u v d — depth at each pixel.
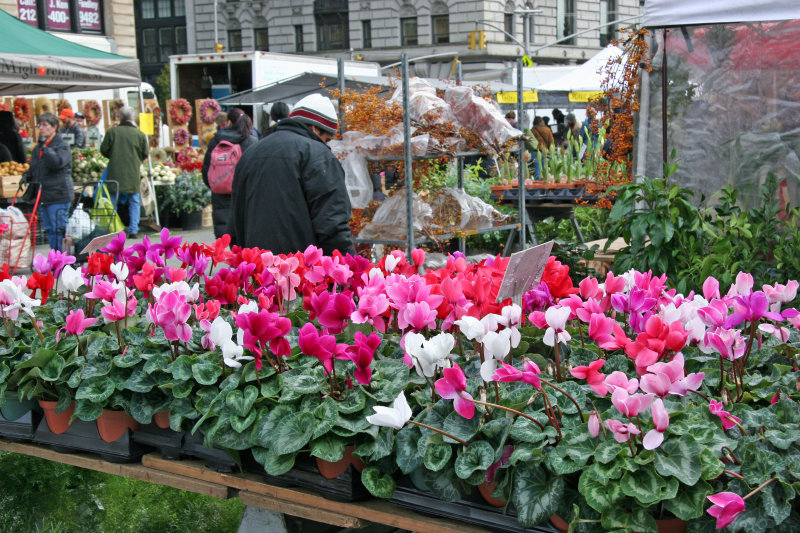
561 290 3.05
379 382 2.62
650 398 2.04
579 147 10.37
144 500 4.02
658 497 1.96
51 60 9.43
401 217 6.95
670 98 6.97
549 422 2.29
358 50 47.75
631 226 4.95
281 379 2.67
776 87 6.49
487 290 2.77
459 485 2.37
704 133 6.85
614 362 2.66
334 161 4.48
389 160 7.05
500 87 15.53
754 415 2.30
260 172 4.43
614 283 2.94
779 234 5.27
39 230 12.29
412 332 2.65
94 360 3.09
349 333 3.06
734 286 2.88
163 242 3.95
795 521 2.00
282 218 4.39
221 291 3.29
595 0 49.25
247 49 51.12
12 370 3.34
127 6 27.73
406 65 6.48
